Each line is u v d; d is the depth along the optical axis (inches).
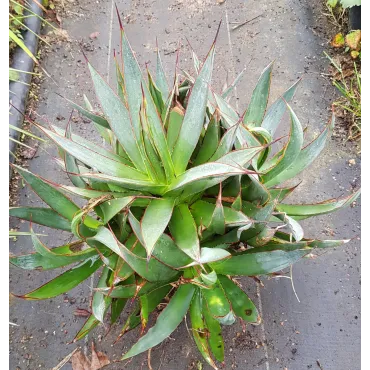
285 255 50.5
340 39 97.2
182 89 58.9
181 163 53.2
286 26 102.5
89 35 104.3
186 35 103.1
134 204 54.8
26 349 69.9
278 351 67.9
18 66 95.2
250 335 68.9
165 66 99.2
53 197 55.9
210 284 48.1
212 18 105.0
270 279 73.2
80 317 72.0
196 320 55.2
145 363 67.4
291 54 98.7
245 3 106.6
